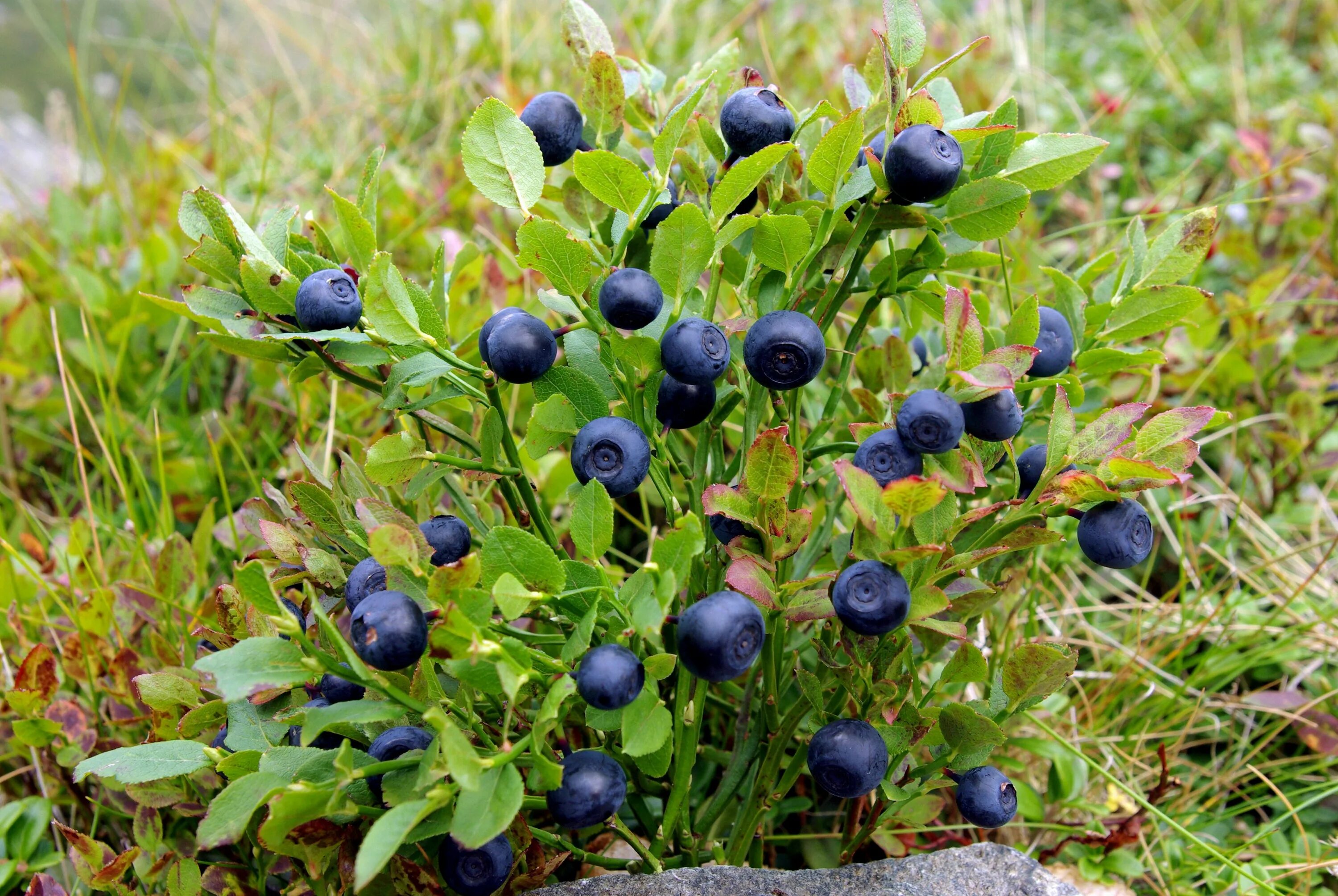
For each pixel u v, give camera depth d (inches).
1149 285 9.6
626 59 9.8
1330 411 14.0
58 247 17.3
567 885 8.8
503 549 8.0
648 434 8.8
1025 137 8.9
